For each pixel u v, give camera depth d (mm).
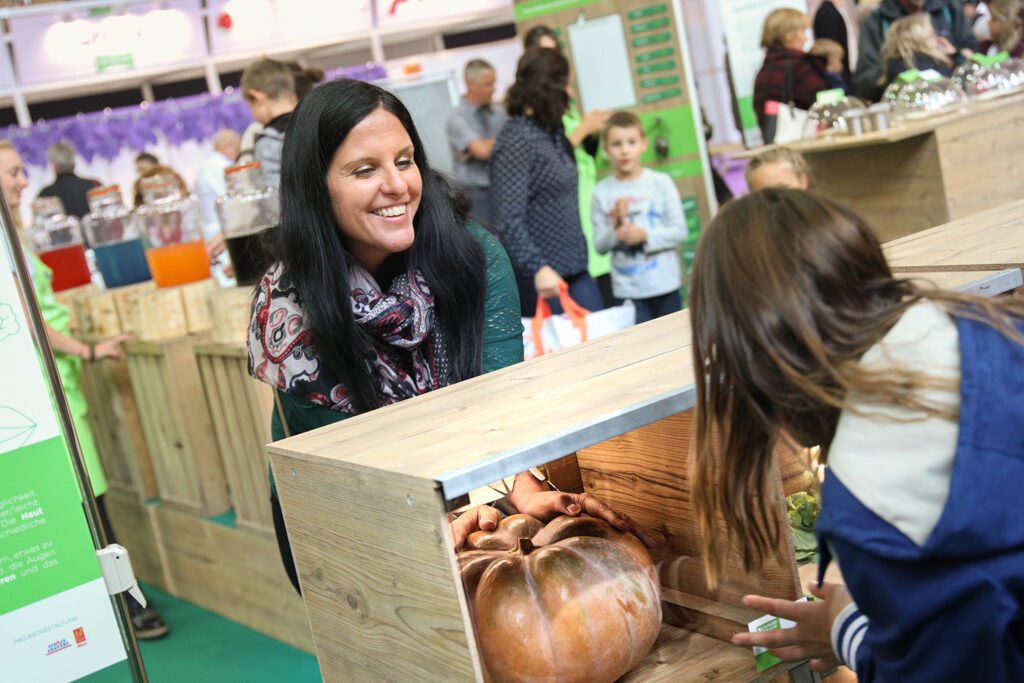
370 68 5082
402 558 1189
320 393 1837
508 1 5480
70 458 1790
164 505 4410
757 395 1071
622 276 4988
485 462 1110
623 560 1265
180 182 4582
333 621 1415
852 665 1131
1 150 4332
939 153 3742
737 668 1285
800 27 5277
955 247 1707
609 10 5227
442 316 1908
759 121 5453
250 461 3803
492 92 5113
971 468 947
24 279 1737
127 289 4391
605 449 1297
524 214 4398
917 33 5180
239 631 3984
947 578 953
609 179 4953
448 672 1172
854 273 1053
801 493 1325
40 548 1753
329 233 1773
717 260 1084
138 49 4832
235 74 5312
